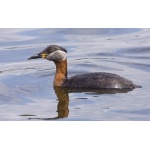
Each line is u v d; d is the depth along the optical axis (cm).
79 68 2930
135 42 3466
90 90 2494
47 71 2886
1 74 2844
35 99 2434
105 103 2334
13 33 3672
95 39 3562
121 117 2177
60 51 2578
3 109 2317
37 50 3309
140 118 2162
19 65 3031
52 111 2270
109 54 3209
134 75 2756
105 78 2500
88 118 2170
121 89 2469
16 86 2623
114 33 3703
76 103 2348
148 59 3088
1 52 3281
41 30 3734
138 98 2375
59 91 2525
